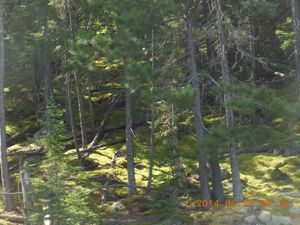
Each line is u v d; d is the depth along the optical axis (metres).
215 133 15.28
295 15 22.44
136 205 19.98
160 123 21.03
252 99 14.45
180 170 18.66
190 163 22.09
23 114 31.03
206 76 17.89
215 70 18.22
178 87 16.72
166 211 19.00
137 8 15.52
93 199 20.94
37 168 19.34
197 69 18.50
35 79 29.22
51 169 15.76
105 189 21.59
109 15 18.09
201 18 18.80
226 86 15.82
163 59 17.70
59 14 24.52
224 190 20.50
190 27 17.50
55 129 15.98
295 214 17.52
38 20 24.98
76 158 24.92
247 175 21.81
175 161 18.89
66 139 27.58
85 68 24.00
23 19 25.41
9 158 25.12
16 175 23.00
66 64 23.47
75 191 17.52
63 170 15.92
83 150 25.83
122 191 21.61
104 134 28.20
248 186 20.75
